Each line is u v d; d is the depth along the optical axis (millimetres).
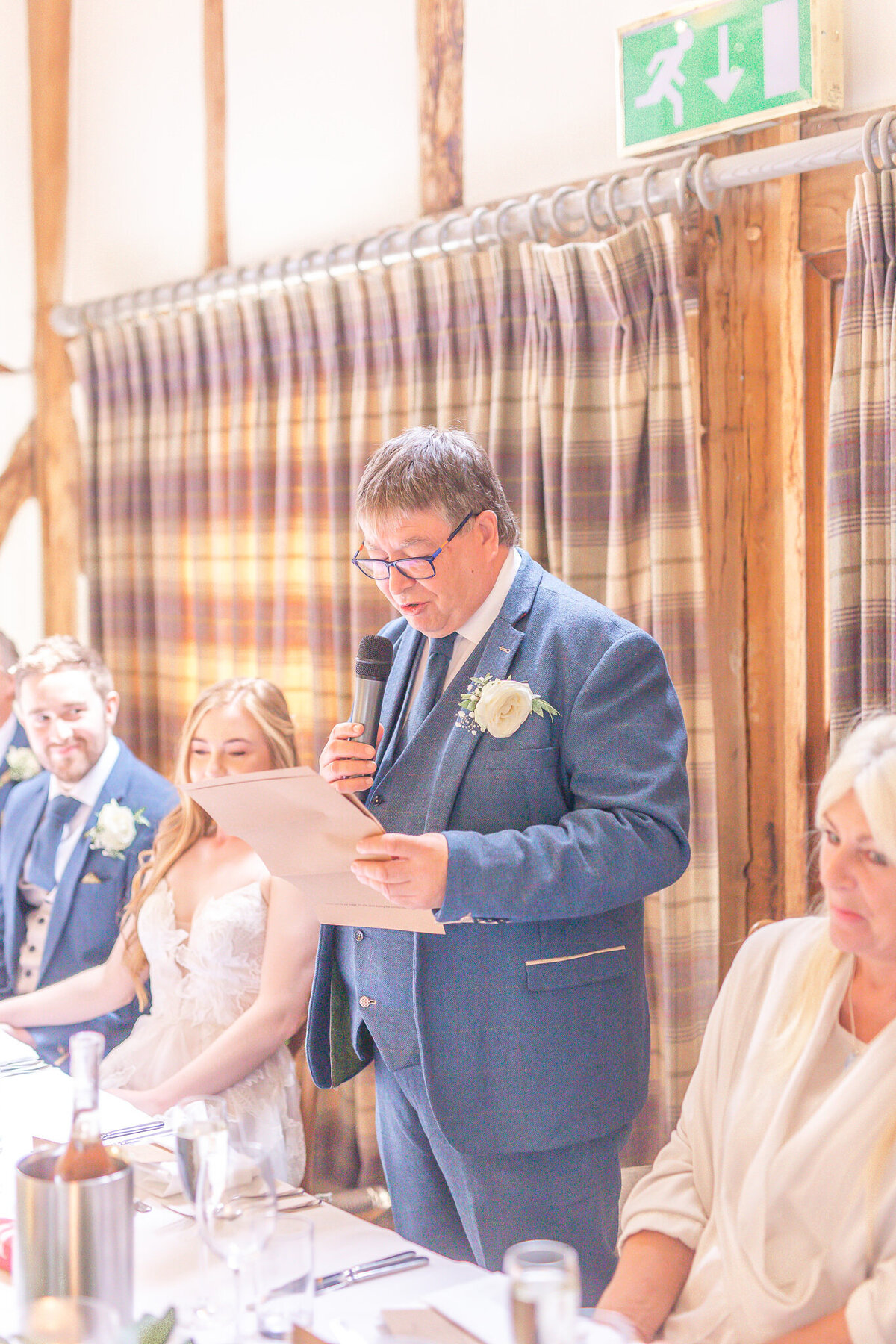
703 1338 1496
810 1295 1440
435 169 3475
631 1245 1624
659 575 2771
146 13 4344
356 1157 3479
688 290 2842
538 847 1851
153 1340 1196
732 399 2809
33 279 4773
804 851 2744
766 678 2793
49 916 3240
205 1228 1275
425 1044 1966
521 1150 1946
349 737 2061
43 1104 2049
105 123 4535
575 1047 1966
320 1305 1366
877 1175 1431
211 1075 2559
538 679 2031
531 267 3010
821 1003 1580
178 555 4102
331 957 2219
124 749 3389
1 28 4676
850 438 2469
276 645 3760
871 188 2385
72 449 4766
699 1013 2764
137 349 4172
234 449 3857
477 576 2062
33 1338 1062
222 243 4145
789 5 2574
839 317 2646
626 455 2828
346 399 3543
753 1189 1495
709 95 2723
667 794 1949
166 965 2779
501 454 3111
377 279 3414
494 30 3303
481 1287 1358
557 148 3184
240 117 4051
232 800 1840
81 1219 1186
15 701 3393
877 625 2426
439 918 1824
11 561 4812
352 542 3514
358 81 3682
